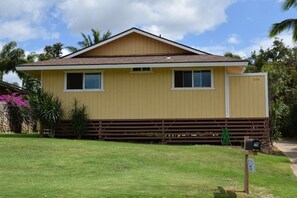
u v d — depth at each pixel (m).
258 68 45.75
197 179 9.11
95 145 14.14
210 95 17.41
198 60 17.25
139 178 8.96
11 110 23.41
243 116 17.09
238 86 17.25
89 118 17.94
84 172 9.80
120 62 17.52
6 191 7.34
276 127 23.64
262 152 16.11
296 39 23.11
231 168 11.31
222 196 7.48
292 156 16.67
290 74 33.59
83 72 18.12
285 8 22.77
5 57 51.28
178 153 13.07
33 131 25.89
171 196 7.23
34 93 18.20
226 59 17.23
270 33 23.50
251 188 8.55
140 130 17.64
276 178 10.35
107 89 17.97
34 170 9.93
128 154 12.27
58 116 17.48
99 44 20.42
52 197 6.91
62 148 13.16
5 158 11.30
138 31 20.12
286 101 30.55
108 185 8.07
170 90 17.64
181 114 17.50
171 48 20.34
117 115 17.84
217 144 17.22
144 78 17.86
